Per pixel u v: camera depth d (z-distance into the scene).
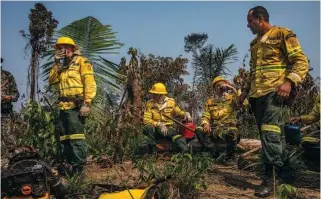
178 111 8.69
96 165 7.45
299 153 6.36
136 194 4.59
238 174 6.94
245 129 10.47
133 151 8.05
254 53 5.87
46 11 9.62
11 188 4.24
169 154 8.25
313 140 6.37
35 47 9.59
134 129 8.59
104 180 6.11
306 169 6.55
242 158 7.36
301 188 6.02
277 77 5.60
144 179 5.43
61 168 6.31
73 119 6.15
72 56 6.29
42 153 7.16
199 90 15.42
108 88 9.40
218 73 15.53
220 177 6.60
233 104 8.22
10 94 7.65
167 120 8.51
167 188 5.08
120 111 9.25
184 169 5.58
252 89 5.82
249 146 8.51
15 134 7.51
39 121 7.27
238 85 10.99
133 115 9.90
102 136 8.07
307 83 10.51
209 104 8.30
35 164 4.36
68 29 9.57
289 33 5.54
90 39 9.53
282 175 6.00
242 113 10.55
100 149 7.72
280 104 5.59
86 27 9.59
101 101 9.25
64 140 6.24
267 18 5.72
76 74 6.19
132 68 10.32
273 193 5.56
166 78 14.67
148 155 7.95
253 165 7.19
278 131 5.61
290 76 5.41
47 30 9.62
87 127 8.30
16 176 4.25
